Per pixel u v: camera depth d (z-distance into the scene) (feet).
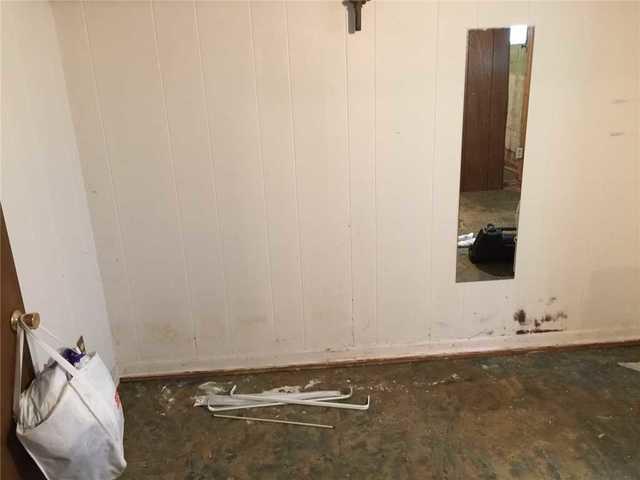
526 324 9.25
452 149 8.16
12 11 6.23
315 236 8.48
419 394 8.34
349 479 6.85
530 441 7.32
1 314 5.25
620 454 7.04
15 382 5.52
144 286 8.58
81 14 7.28
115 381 8.84
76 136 7.77
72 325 7.38
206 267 8.53
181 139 7.88
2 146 5.85
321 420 7.88
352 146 8.05
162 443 7.56
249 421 7.92
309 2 7.39
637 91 8.09
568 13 7.68
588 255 8.89
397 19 7.54
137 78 7.58
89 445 5.66
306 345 9.07
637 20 7.78
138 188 8.08
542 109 8.09
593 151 8.34
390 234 8.55
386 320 9.04
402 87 7.82
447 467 6.97
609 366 8.82
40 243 6.57
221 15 7.39
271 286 8.70
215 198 8.19
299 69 7.67
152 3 7.29
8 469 5.38
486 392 8.33
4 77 5.99
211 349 8.98
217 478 6.95
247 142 7.95
